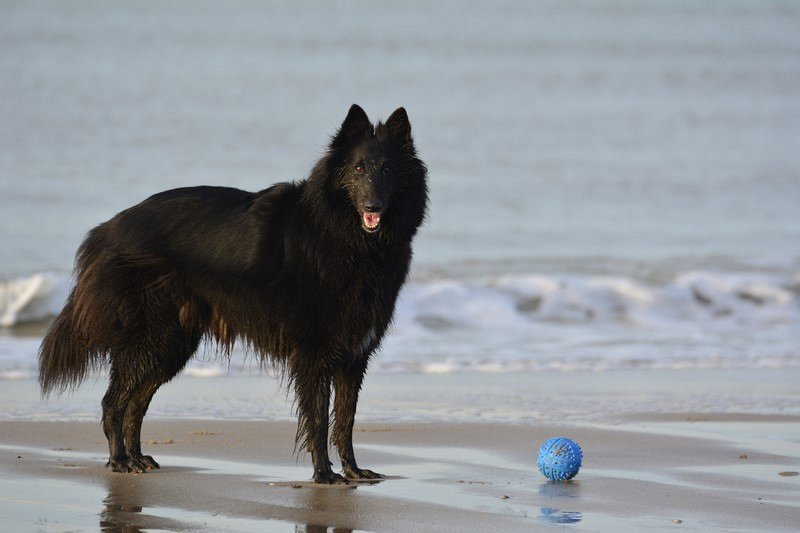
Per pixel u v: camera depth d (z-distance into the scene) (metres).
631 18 88.56
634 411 11.61
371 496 7.82
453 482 8.34
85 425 10.62
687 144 39.41
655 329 18.16
